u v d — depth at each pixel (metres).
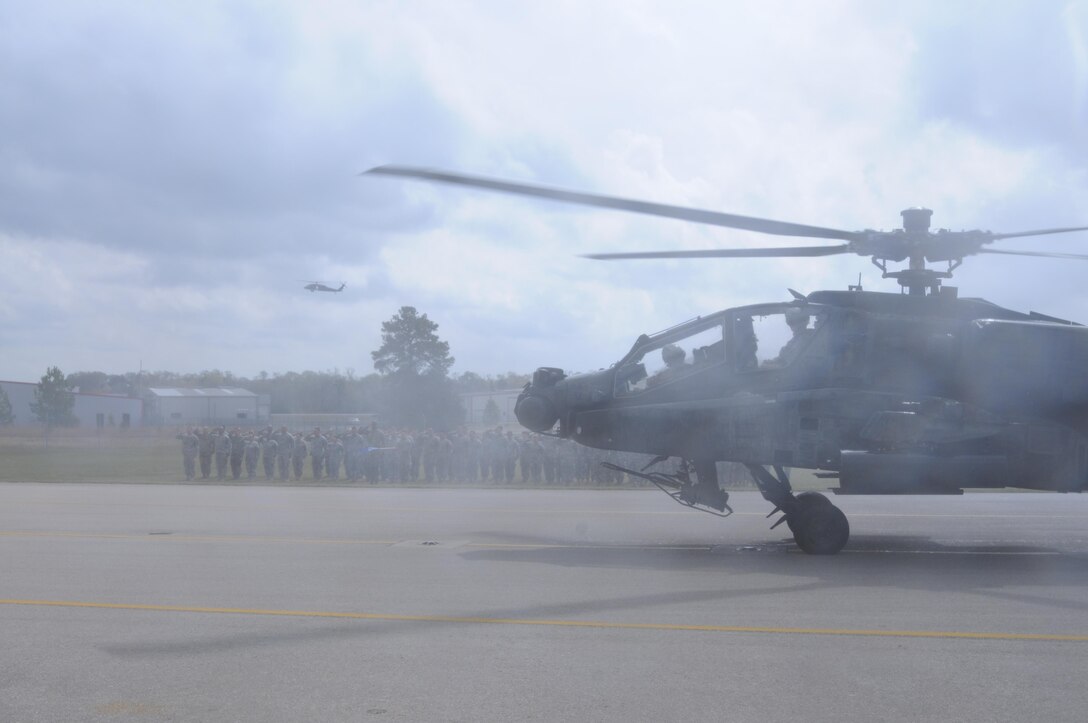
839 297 11.04
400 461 25.05
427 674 5.79
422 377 55.06
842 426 10.84
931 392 10.85
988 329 10.71
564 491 21.45
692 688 5.47
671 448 11.45
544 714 5.05
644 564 9.95
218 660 6.14
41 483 24.50
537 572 9.40
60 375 63.44
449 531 12.96
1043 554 10.73
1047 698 5.27
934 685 5.51
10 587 8.64
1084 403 10.55
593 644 6.45
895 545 11.52
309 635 6.76
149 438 60.25
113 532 12.80
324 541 11.84
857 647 6.36
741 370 11.19
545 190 7.84
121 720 5.02
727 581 8.88
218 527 13.42
